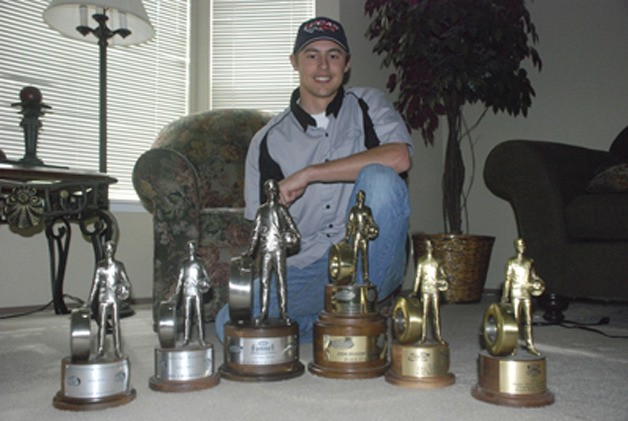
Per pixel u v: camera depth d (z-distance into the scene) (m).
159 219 2.38
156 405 1.25
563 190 2.48
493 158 2.67
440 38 3.42
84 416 1.17
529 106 3.71
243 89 3.98
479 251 3.39
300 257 1.93
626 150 2.99
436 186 4.32
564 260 2.45
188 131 3.12
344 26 3.81
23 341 2.13
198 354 1.38
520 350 1.39
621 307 3.15
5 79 3.15
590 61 3.88
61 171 2.16
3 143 3.14
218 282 2.45
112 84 3.62
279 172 2.02
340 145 1.96
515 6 3.43
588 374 1.56
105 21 2.79
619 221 2.29
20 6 3.22
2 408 1.24
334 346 1.49
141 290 3.53
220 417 1.16
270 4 3.99
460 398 1.30
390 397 1.30
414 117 3.69
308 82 1.91
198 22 4.03
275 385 1.41
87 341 1.25
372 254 1.75
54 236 2.94
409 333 1.40
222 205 3.04
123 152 3.66
